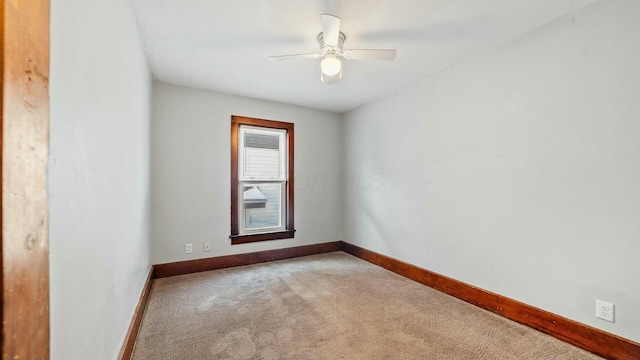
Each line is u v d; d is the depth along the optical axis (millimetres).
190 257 3211
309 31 2086
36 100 490
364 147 3906
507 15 1879
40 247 491
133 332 1716
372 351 1732
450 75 2672
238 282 2912
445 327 2020
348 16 1900
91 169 1004
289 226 3916
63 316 772
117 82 1376
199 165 3277
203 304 2373
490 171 2309
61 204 757
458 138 2588
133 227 1847
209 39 2193
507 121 2189
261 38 2184
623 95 1615
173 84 3131
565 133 1855
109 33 1230
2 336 405
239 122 3551
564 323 1838
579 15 1794
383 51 2041
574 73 1815
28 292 458
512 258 2148
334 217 4309
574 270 1810
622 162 1618
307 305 2371
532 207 2027
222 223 3414
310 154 4098
